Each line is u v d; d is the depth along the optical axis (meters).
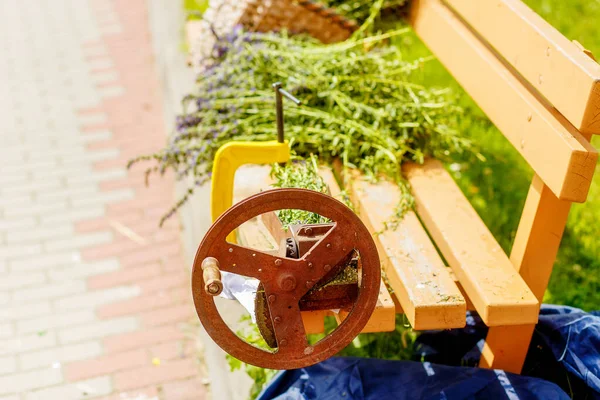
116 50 5.79
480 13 2.71
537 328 2.63
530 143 2.31
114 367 3.19
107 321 3.43
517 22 2.41
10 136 4.80
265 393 2.54
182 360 3.21
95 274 3.71
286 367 1.91
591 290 3.29
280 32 3.68
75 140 4.75
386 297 2.20
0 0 6.64
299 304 1.96
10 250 3.88
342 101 3.03
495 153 4.06
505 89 2.50
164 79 5.24
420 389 2.42
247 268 1.80
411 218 2.60
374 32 3.78
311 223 2.06
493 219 3.67
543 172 2.22
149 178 4.39
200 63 3.62
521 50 2.39
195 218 3.90
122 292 3.60
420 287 2.26
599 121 2.01
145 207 4.16
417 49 5.00
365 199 2.71
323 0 3.85
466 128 4.10
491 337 2.55
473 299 2.30
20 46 5.90
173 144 3.20
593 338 2.47
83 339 3.34
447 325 2.22
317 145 2.92
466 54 2.86
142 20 6.23
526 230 2.34
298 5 3.63
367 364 2.54
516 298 2.21
